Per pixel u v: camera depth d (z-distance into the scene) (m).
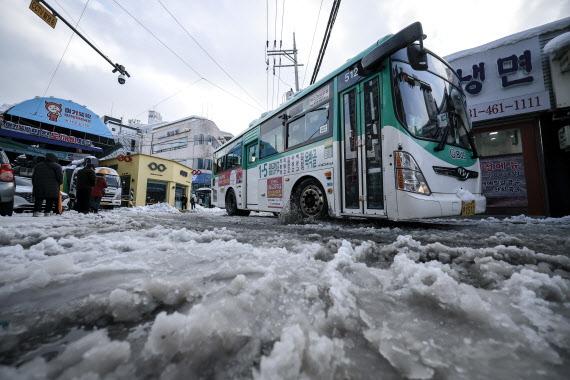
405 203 3.08
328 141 4.27
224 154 8.75
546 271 1.25
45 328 0.74
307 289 0.95
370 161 3.58
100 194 8.93
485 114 7.43
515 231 3.33
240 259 1.40
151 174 19.97
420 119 3.48
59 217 5.14
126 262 1.38
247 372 0.57
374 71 3.62
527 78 6.93
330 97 4.35
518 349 0.62
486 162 7.67
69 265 1.19
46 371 0.54
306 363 0.57
